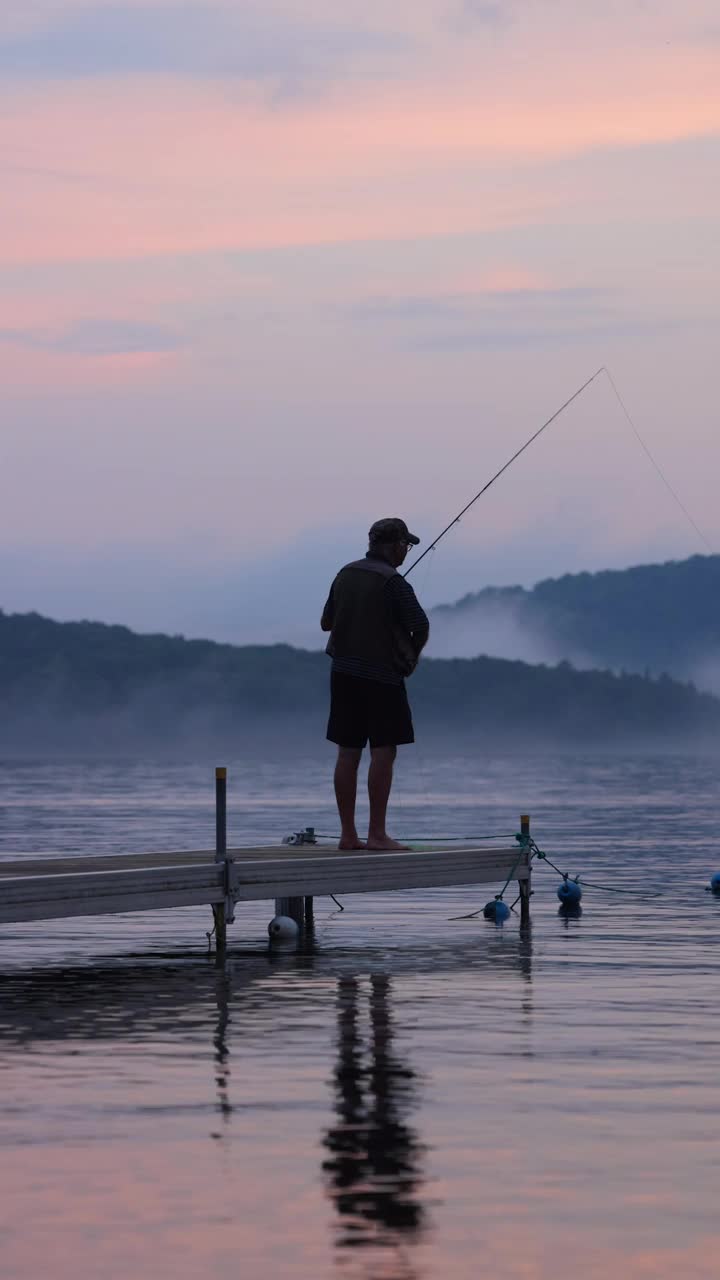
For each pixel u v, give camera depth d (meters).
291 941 22.20
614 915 25.97
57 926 24.91
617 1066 12.59
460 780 160.50
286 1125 10.65
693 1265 7.98
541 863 39.09
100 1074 12.30
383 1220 8.66
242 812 75.06
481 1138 10.30
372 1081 12.02
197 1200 9.00
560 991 16.80
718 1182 9.31
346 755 22.17
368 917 26.08
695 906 27.59
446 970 18.61
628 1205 8.90
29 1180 9.37
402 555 22.05
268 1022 14.73
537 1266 7.96
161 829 56.59
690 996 16.39
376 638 21.59
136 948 21.47
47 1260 8.05
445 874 22.84
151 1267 7.95
